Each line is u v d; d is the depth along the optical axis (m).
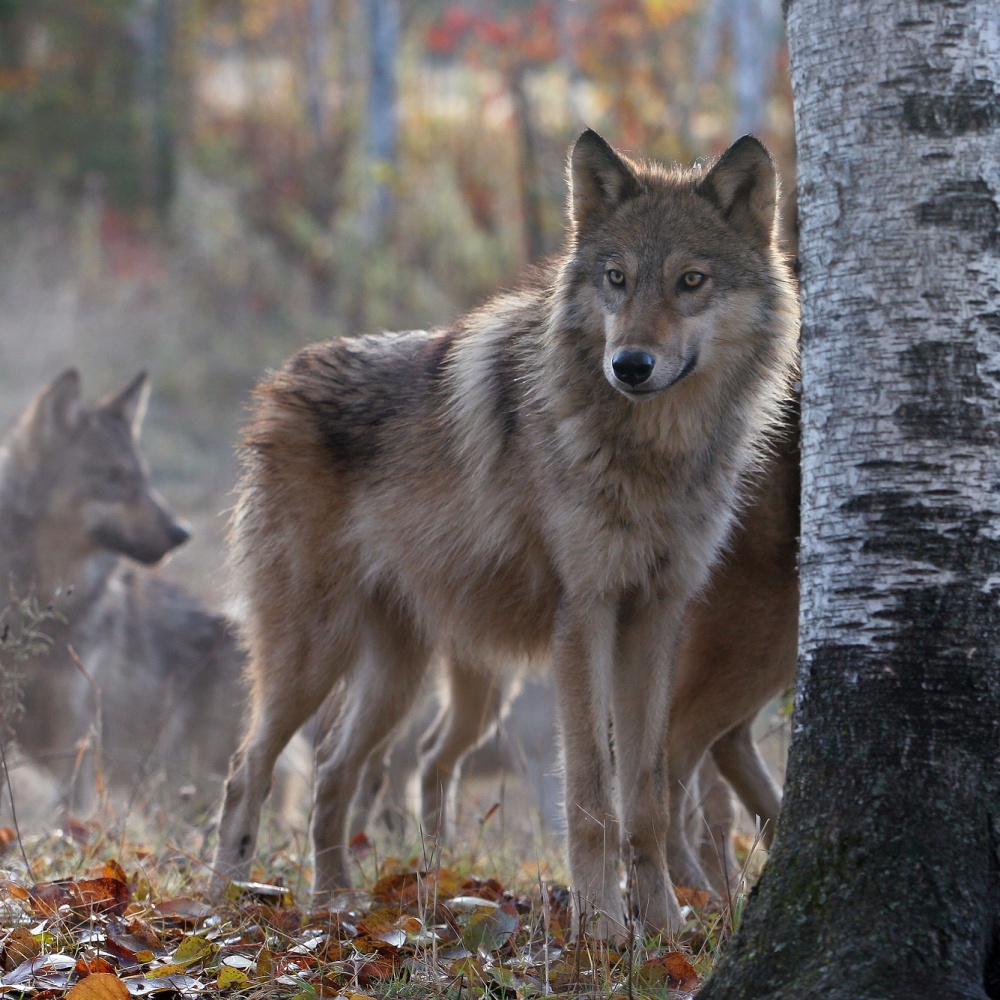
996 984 5.37
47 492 15.41
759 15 34.34
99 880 7.61
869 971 5.23
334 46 48.12
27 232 35.03
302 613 9.68
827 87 6.02
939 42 5.79
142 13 42.19
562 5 41.91
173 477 27.44
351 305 35.22
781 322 8.19
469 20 45.53
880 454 5.82
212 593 21.69
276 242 38.75
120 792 15.31
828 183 6.04
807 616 6.09
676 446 7.82
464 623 9.41
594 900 7.31
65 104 39.38
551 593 8.49
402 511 9.23
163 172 39.00
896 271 5.82
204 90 45.06
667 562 8.09
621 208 8.07
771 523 8.84
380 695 9.99
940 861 5.46
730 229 8.02
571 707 7.85
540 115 41.62
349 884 9.52
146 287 34.34
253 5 47.81
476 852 10.35
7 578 15.11
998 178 5.81
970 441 5.75
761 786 9.69
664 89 39.72
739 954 5.70
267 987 6.16
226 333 33.41
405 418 9.30
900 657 5.73
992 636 5.70
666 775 8.10
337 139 43.16
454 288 36.75
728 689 9.03
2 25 39.88
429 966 6.30
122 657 15.67
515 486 8.38
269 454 9.88
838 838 5.67
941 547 5.72
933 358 5.77
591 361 7.89
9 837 10.25
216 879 8.49
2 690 12.65
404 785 16.52
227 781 9.54
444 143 42.38
